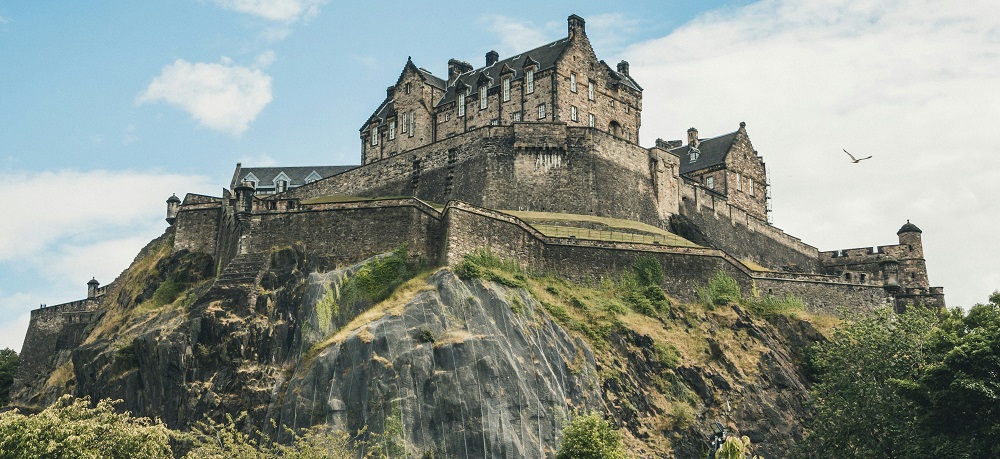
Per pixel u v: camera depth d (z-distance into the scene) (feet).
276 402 296.51
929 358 283.59
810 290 390.21
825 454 294.25
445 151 400.67
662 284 356.18
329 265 335.47
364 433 276.82
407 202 338.95
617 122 442.09
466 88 445.37
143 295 364.58
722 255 371.35
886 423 283.59
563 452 263.08
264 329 313.12
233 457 245.86
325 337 312.09
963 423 253.44
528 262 339.98
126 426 225.97
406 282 319.06
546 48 439.63
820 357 333.42
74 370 341.00
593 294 343.46
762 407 320.09
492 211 335.47
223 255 357.00
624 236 372.99
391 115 463.42
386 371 285.02
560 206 390.01
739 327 347.97
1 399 410.52
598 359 315.37
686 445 301.22
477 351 291.17
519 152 394.52
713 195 447.42
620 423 302.86
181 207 381.40
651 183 415.44
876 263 487.20
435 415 280.92
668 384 317.63
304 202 348.38
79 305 423.64
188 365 304.09
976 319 271.69
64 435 216.13
